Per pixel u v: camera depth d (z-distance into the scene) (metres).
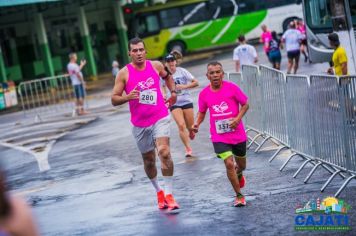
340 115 8.64
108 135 18.08
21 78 43.88
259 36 47.91
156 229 7.89
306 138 10.06
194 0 47.66
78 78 25.05
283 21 47.41
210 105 8.46
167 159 8.66
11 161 16.11
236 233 7.33
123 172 12.34
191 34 47.88
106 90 35.28
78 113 25.22
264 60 34.25
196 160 12.40
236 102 8.47
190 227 7.79
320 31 23.78
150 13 47.78
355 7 20.88
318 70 27.03
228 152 8.43
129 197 10.02
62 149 16.81
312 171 9.53
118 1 49.31
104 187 11.16
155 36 47.91
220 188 9.82
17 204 2.87
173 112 12.77
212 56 44.44
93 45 50.38
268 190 9.30
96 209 9.48
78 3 44.81
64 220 9.05
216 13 47.84
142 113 8.61
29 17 44.34
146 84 8.56
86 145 16.81
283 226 7.40
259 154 12.27
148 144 8.77
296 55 25.69
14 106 33.59
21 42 44.19
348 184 9.12
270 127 12.15
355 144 8.31
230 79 15.16
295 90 10.37
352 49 18.50
